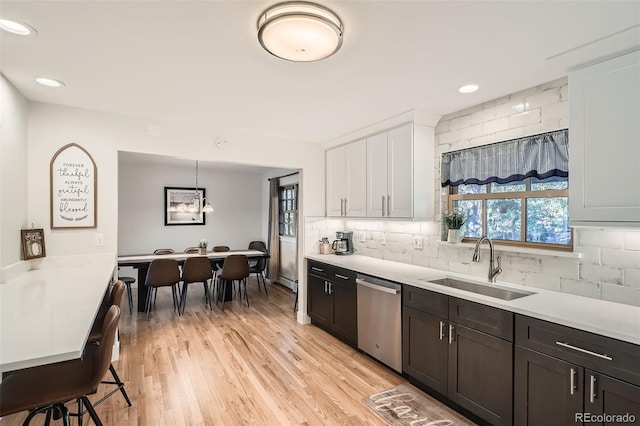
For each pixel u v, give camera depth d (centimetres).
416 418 225
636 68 169
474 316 217
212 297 550
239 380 274
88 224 293
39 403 146
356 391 259
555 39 172
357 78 226
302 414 229
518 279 252
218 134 357
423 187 308
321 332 388
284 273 648
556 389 174
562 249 230
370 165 354
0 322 154
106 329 162
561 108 227
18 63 204
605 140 180
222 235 738
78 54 193
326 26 149
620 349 150
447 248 306
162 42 179
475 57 194
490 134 270
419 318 259
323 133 379
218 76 223
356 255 414
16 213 247
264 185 766
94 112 296
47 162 278
